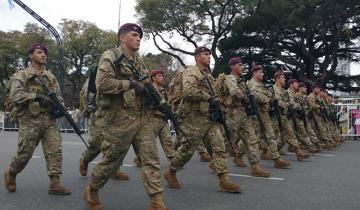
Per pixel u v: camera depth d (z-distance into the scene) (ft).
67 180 22.82
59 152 19.01
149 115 15.08
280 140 34.06
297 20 82.33
